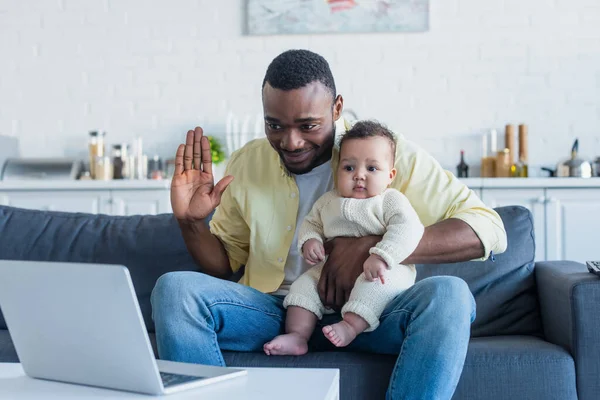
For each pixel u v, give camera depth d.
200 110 4.82
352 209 1.84
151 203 4.19
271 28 4.75
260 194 2.01
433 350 1.55
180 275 1.67
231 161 2.12
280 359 1.75
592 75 4.61
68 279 1.17
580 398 1.76
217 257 2.03
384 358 1.74
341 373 1.72
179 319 1.61
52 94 4.90
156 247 2.30
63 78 4.89
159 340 1.62
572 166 4.31
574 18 4.61
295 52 1.88
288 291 1.98
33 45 4.90
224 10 4.80
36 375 1.30
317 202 1.94
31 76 4.91
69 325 1.20
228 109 4.80
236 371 1.28
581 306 1.77
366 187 1.86
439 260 1.82
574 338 1.77
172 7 4.83
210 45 4.81
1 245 2.39
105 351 1.18
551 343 1.94
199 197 1.86
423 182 1.95
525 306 2.11
